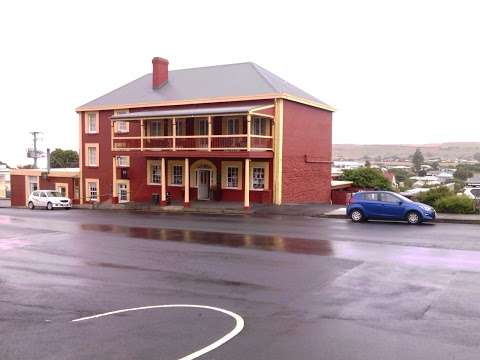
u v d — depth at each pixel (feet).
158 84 116.26
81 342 21.91
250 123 89.35
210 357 19.77
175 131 99.25
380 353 20.06
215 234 56.44
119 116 103.24
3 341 22.21
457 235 53.01
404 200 65.10
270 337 22.12
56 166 261.24
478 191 101.86
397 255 41.60
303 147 104.47
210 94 103.50
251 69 108.99
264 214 82.28
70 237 56.65
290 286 31.76
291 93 100.42
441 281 32.24
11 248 49.60
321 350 20.47
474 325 23.43
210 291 30.99
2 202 166.61
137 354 20.30
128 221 73.56
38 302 29.19
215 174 102.89
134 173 115.34
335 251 43.96
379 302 27.66
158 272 36.96
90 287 32.81
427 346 20.76
